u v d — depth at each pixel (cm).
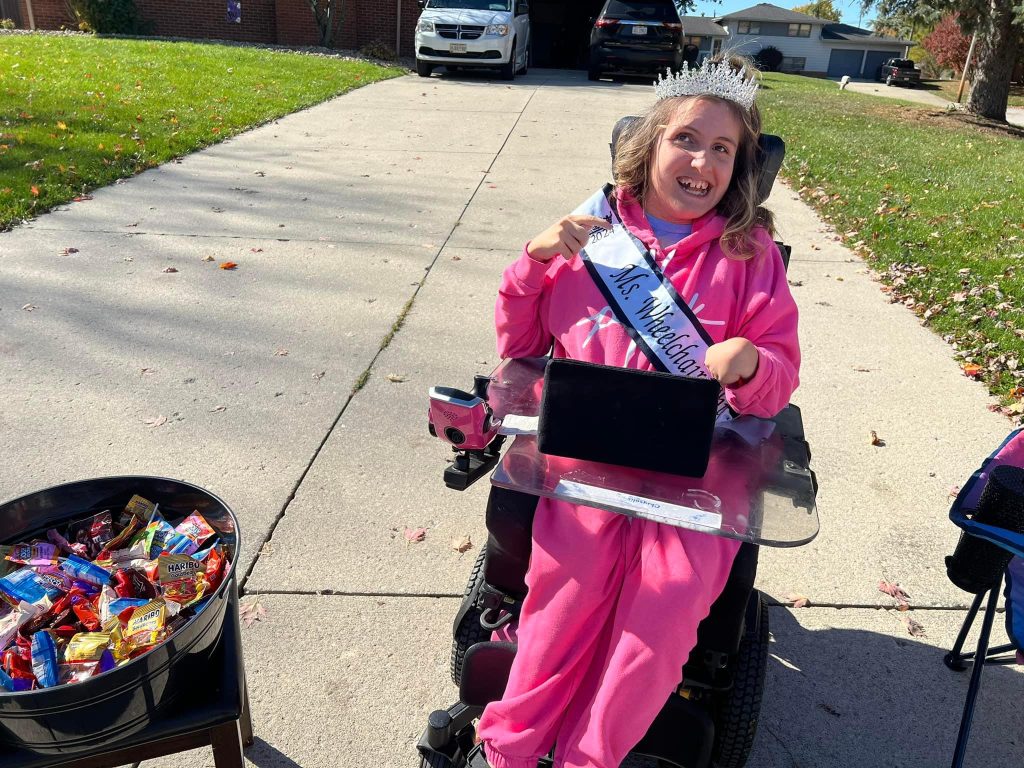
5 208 586
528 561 191
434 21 1427
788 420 218
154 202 639
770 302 201
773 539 164
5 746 154
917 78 3628
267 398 373
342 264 533
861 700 239
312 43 2011
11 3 2108
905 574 288
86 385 374
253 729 219
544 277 214
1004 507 191
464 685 187
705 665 184
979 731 232
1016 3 1628
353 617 257
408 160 816
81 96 962
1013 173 991
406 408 372
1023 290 532
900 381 417
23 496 182
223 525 188
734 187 211
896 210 727
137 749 168
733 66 213
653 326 200
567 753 167
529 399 210
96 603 170
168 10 1995
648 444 176
